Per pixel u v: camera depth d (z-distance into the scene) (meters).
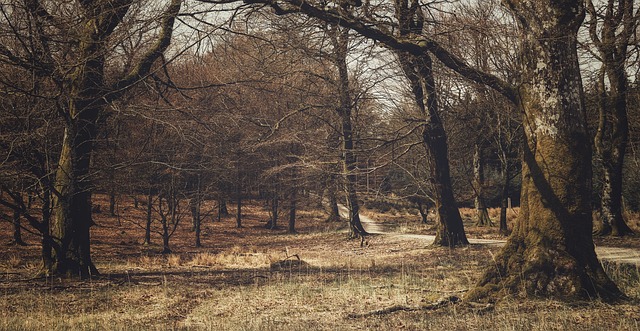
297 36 15.81
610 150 22.03
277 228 47.06
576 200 8.70
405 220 48.16
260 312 8.94
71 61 12.85
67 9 12.29
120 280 12.89
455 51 17.16
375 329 7.21
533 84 9.18
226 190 36.09
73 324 7.96
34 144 12.91
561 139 8.84
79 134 13.12
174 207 28.84
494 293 8.73
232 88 21.44
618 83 21.03
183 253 27.86
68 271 12.96
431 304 8.71
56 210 13.12
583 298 8.20
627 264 12.70
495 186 39.12
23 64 11.71
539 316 7.27
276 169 28.83
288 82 22.44
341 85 24.92
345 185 29.14
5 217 12.91
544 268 8.55
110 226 37.81
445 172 20.50
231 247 31.67
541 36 9.05
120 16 12.84
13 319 8.14
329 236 34.09
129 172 21.95
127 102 14.76
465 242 20.56
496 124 25.92
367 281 12.18
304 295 10.45
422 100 20.19
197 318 8.58
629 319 7.04
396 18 15.91
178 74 21.09
